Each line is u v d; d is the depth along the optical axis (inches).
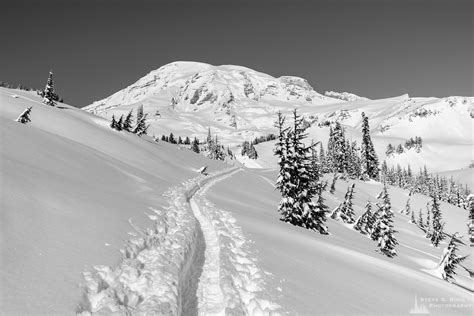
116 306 270.2
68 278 284.5
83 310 257.8
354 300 443.5
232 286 376.8
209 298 374.3
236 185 2065.7
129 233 440.5
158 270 365.4
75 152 913.5
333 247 854.5
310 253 668.1
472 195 2245.3
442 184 6033.5
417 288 641.6
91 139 1637.6
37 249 307.0
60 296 257.8
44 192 441.1
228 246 538.0
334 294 445.1
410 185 5767.7
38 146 757.3
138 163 1585.9
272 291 386.6
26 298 240.2
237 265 455.5
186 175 1856.5
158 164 1777.8
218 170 2704.2
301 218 1282.0
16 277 257.0
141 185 926.4
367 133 4672.7
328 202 2672.2
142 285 327.6
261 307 346.0
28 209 370.3
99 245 369.1
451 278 1284.4
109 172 884.0
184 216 709.9
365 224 1972.2
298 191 1299.2
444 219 3629.4
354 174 4379.9
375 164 4650.6
